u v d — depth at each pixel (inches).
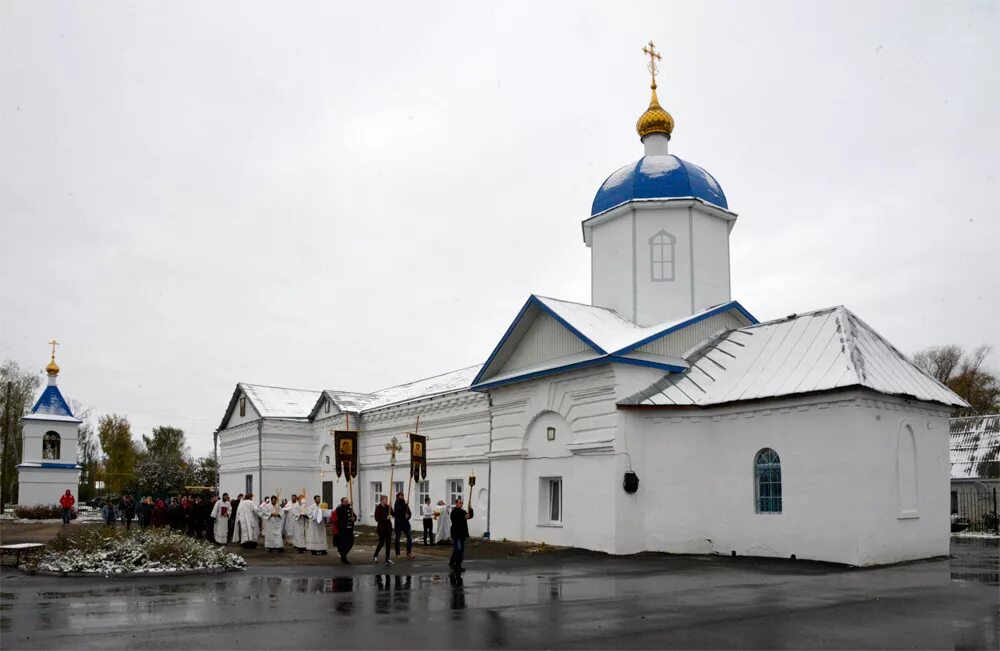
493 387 1174.3
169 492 2399.1
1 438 2787.9
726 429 927.0
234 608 531.8
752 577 708.7
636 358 973.8
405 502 927.7
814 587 636.1
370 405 1676.9
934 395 892.0
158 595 589.9
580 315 1077.1
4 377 2856.8
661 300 1124.5
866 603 548.1
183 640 422.6
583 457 995.9
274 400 1925.4
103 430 3203.7
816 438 835.4
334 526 860.0
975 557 890.1
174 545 756.6
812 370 869.8
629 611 522.6
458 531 801.6
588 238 1243.8
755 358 962.1
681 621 483.2
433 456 1396.4
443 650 403.9
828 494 817.5
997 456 1691.7
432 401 1392.7
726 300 1160.2
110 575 703.1
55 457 2001.7
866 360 856.9
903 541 832.3
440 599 579.2
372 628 462.0
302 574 737.6
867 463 797.9
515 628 463.2
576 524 998.4
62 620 480.7
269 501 1013.8
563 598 585.0
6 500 2790.4
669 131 1238.9
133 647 403.9
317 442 1855.3
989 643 416.5
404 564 836.0
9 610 518.6
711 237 1156.5
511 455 1125.1
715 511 927.7
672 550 935.7
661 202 1134.4
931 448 896.3
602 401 977.5
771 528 867.4
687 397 956.0
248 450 1918.1
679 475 946.7
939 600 559.8
